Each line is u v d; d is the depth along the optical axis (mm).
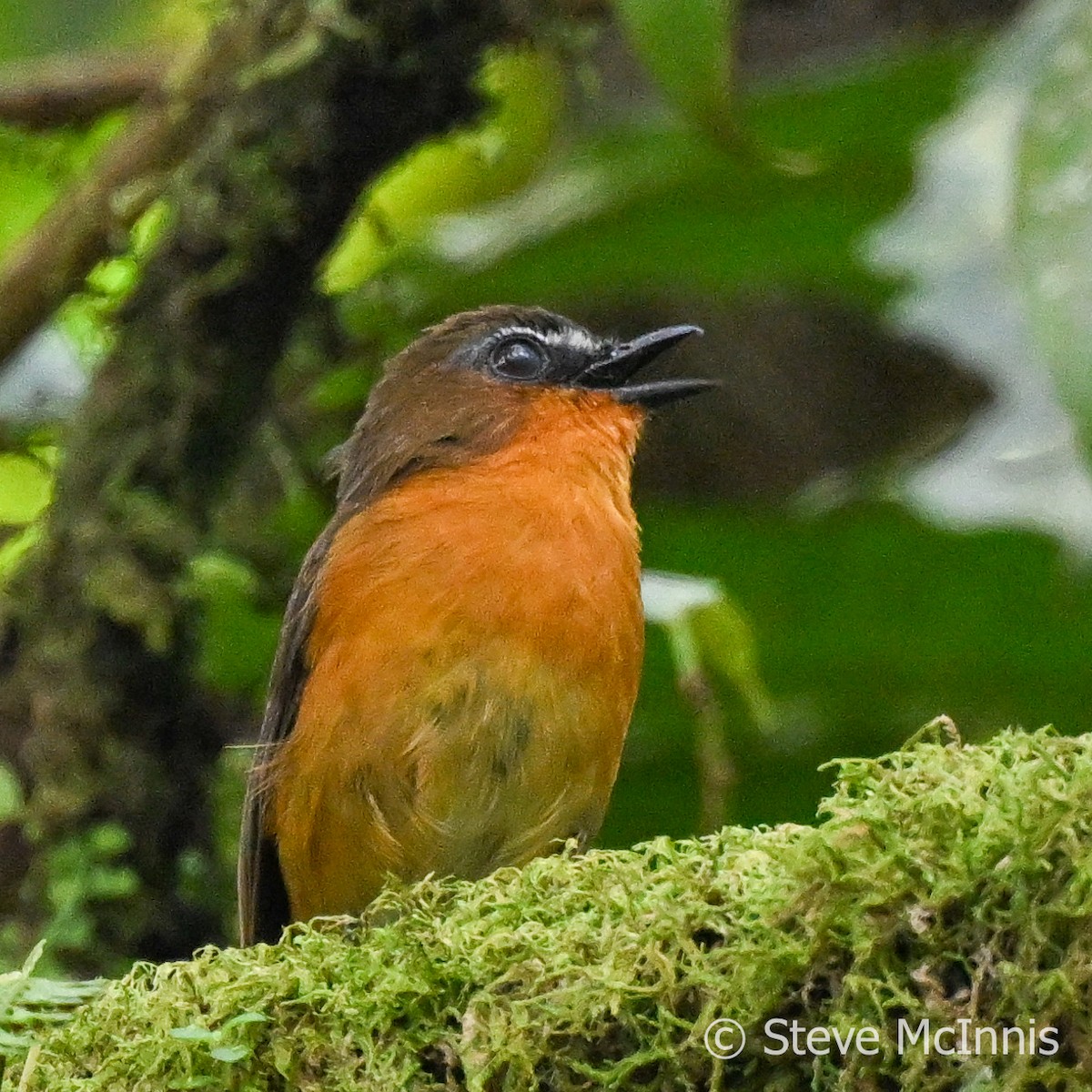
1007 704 10680
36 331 10398
